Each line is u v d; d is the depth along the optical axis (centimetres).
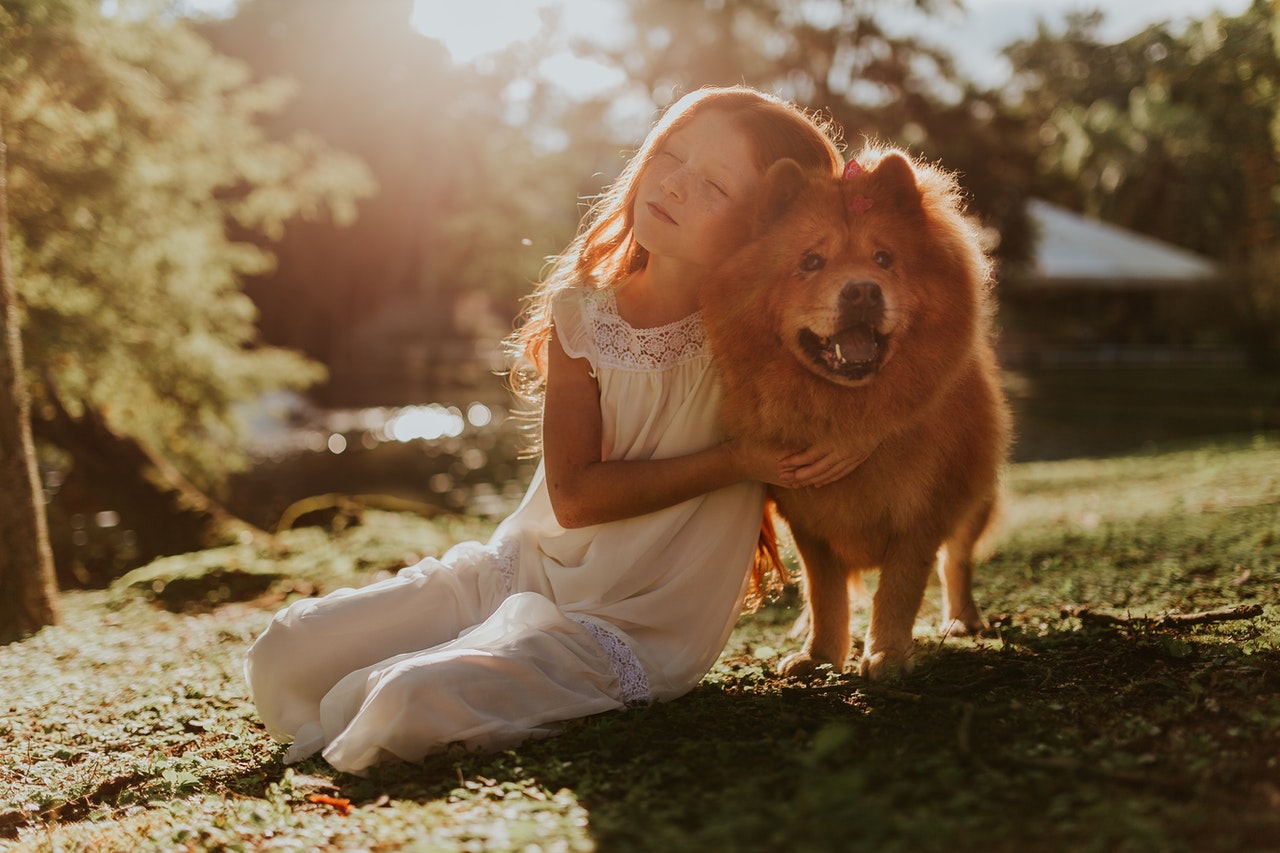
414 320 5238
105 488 1170
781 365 314
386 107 2997
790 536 385
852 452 320
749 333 316
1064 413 2617
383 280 3334
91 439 1205
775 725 293
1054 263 3544
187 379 1298
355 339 4769
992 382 383
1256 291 3378
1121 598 488
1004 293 3941
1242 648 336
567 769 274
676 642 338
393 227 3116
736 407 320
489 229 3800
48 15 950
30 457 635
